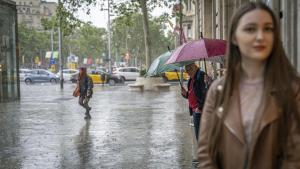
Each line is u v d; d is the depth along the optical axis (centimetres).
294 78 250
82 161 934
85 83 1702
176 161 914
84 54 11231
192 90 826
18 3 14362
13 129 1429
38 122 1605
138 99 2631
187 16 4878
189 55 772
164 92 3294
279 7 836
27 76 5541
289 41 797
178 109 1995
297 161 241
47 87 4459
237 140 243
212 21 3089
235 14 256
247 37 246
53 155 1001
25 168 881
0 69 2469
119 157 965
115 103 2359
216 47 775
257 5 252
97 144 1129
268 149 239
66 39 10588
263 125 238
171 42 8825
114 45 9331
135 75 5562
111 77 5009
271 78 246
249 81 253
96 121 1605
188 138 1188
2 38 2483
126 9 4162
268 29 248
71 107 2181
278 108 241
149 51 3862
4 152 1047
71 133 1323
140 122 1555
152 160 927
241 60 256
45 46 10306
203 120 264
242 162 242
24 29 9919
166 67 879
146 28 3881
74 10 3828
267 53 246
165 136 1231
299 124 240
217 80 267
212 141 252
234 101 250
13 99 2600
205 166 259
